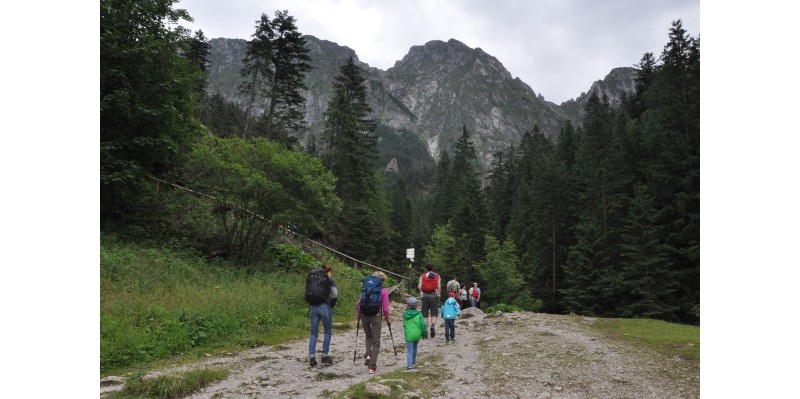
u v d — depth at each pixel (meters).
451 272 40.47
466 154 80.38
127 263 11.53
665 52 32.91
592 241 32.84
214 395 5.91
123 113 13.54
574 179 43.62
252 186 14.69
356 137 38.28
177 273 12.04
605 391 6.26
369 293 7.45
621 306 27.97
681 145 27.98
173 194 16.58
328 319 7.89
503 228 61.25
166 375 6.11
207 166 15.27
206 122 38.50
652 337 10.64
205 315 9.81
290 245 19.70
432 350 9.45
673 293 27.11
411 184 164.50
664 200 29.00
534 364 7.85
